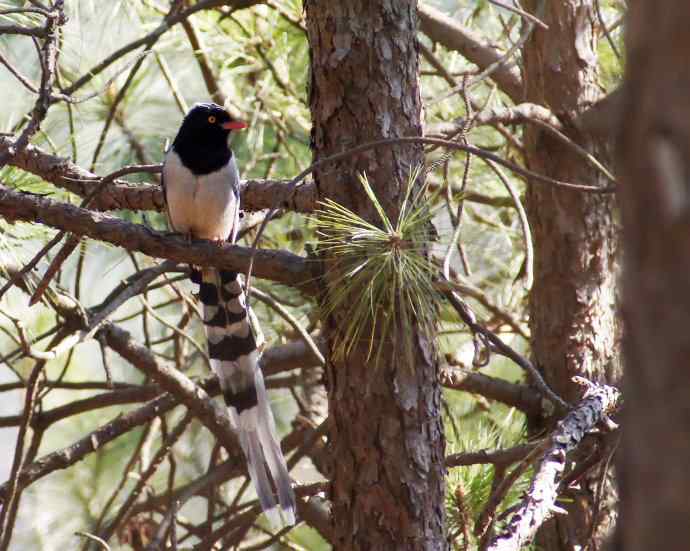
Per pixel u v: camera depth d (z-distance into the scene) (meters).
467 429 10.32
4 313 8.26
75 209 6.88
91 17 10.84
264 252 6.85
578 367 9.60
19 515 12.18
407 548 6.52
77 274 9.82
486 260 12.17
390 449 6.54
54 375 13.46
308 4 6.84
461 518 7.39
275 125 11.50
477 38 10.53
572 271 9.71
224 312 8.22
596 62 9.84
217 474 9.30
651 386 2.40
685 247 2.34
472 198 11.33
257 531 12.57
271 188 9.10
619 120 2.52
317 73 6.79
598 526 8.84
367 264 6.16
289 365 10.30
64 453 9.35
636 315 2.45
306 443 8.98
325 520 9.49
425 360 6.57
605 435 6.70
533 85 9.99
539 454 6.08
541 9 8.70
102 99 11.14
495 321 11.21
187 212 8.94
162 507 10.90
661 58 2.38
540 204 9.86
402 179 6.61
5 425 10.19
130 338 9.49
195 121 8.80
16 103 11.03
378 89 6.64
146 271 9.16
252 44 11.48
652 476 2.40
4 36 10.86
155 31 8.86
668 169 2.37
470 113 7.56
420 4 10.45
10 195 6.97
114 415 13.60
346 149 6.66
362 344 6.52
